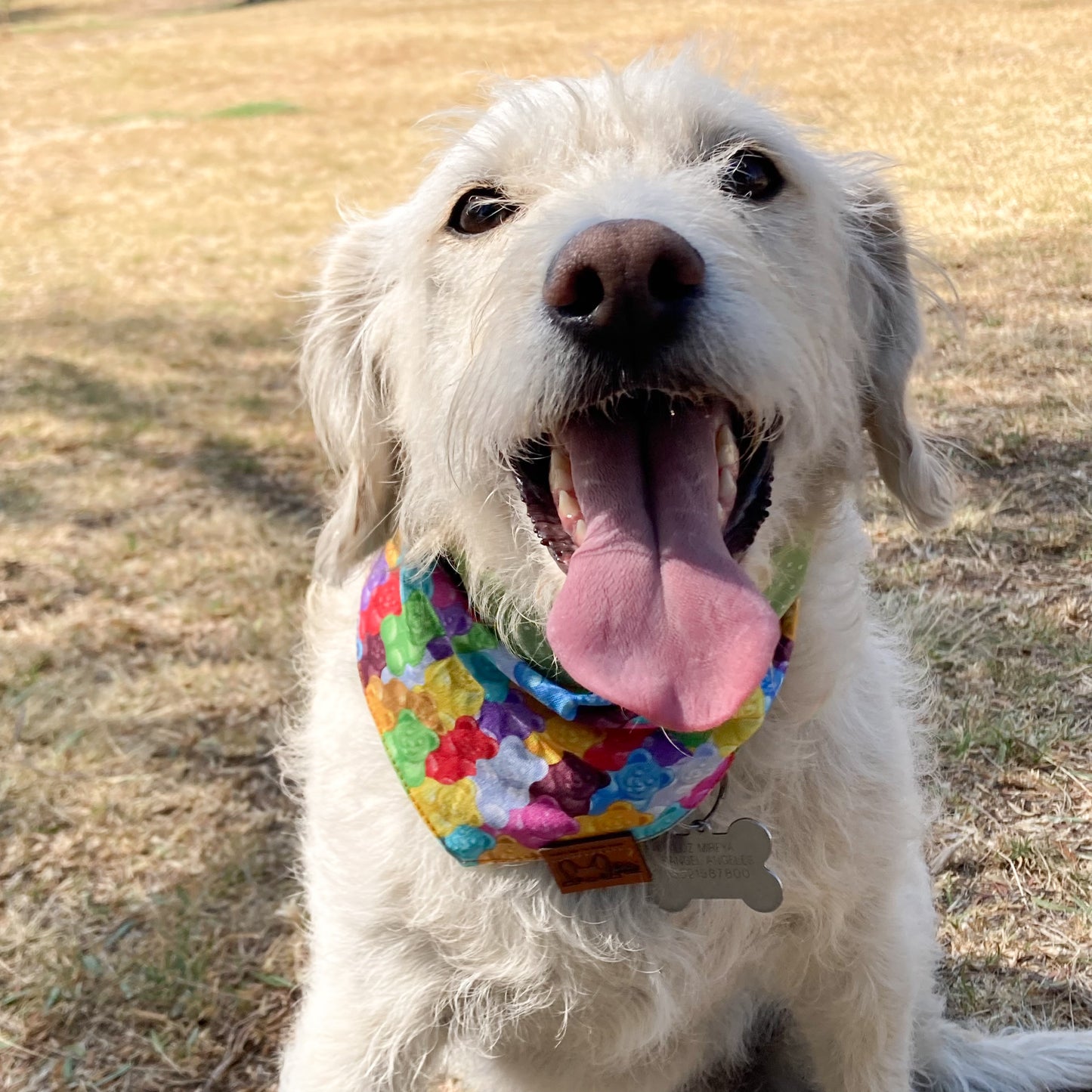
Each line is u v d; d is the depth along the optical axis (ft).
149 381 4.39
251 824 2.06
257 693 2.42
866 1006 1.38
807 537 1.32
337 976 1.36
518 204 1.32
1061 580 2.43
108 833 2.04
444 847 1.28
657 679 1.11
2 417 4.05
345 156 8.42
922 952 1.47
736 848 1.23
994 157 5.73
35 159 9.29
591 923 1.27
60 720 2.35
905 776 1.38
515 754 1.26
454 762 1.28
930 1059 1.58
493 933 1.29
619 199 1.19
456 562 1.34
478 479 1.25
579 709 1.25
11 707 2.40
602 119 1.35
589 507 1.21
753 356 1.16
